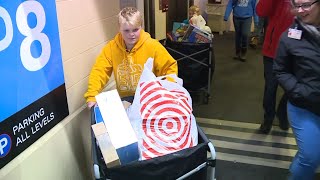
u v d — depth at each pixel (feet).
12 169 4.37
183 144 4.48
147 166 4.07
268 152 8.86
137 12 5.79
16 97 4.42
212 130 10.18
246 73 15.70
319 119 5.51
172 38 12.16
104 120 4.58
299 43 5.30
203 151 4.40
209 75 11.88
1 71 4.12
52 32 5.16
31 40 4.66
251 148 9.08
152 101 4.58
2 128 4.18
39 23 4.81
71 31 5.82
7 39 4.18
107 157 4.17
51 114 5.32
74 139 6.19
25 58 4.56
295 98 5.50
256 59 18.16
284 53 5.60
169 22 17.66
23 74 4.54
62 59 5.58
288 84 5.56
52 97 5.32
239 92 13.25
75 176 6.34
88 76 6.64
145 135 4.44
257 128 10.24
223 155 8.75
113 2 7.41
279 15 8.12
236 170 8.07
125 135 4.42
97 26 6.79
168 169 4.16
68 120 5.92
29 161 4.74
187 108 4.68
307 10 5.07
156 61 6.12
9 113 4.30
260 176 7.82
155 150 4.37
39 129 5.01
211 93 13.19
